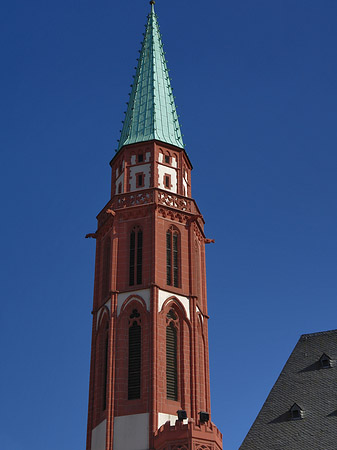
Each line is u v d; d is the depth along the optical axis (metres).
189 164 82.88
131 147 80.12
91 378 71.00
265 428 59.88
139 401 65.75
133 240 74.00
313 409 60.09
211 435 61.50
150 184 77.06
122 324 69.81
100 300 73.94
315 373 63.34
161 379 66.69
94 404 68.94
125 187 77.94
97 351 71.38
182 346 69.44
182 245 74.50
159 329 68.75
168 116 84.00
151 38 91.25
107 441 64.38
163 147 80.00
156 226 73.62
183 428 61.34
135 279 71.81
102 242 77.44
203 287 76.88
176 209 75.62
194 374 68.69
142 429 64.25
